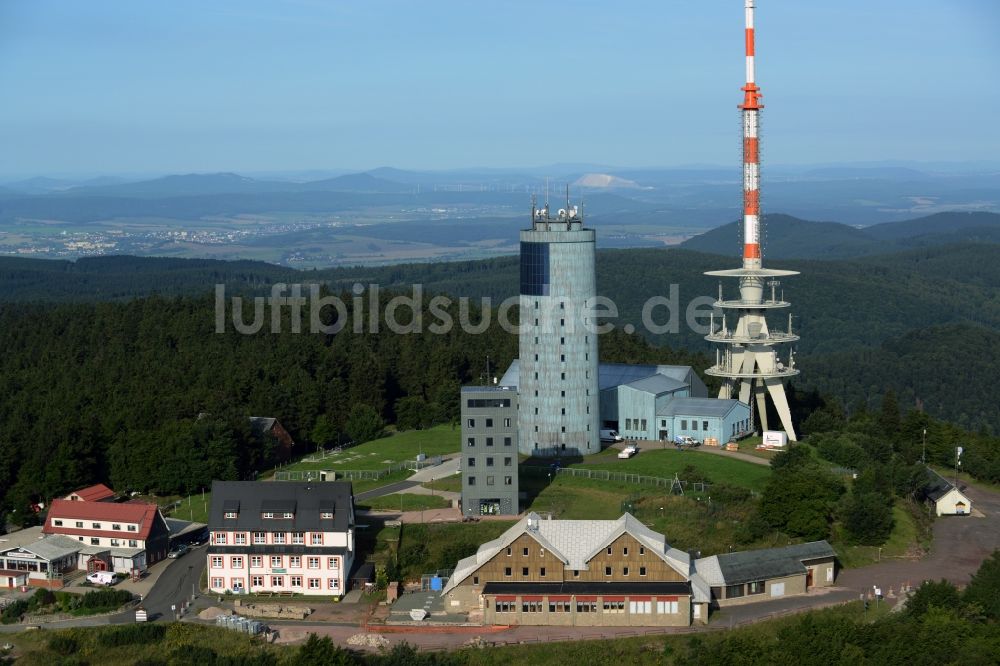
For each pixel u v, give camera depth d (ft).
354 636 467.52
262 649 460.14
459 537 568.00
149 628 478.59
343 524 529.04
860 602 492.54
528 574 490.49
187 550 591.37
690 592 474.49
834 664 415.44
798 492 562.25
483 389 603.26
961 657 415.64
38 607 520.42
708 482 622.13
